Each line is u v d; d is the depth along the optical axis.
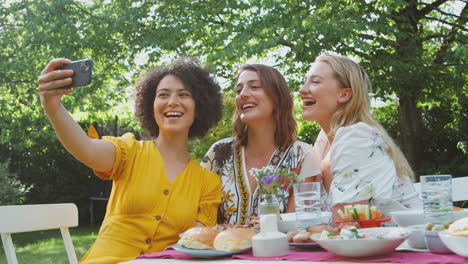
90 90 9.69
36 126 10.91
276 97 2.23
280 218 1.52
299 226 1.45
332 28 7.15
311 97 2.13
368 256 1.10
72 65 1.48
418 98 8.71
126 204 1.84
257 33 8.03
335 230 1.23
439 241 1.10
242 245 1.24
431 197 1.24
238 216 2.15
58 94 1.49
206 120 2.24
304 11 7.75
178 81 2.06
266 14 8.26
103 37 9.66
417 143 9.38
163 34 8.97
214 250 1.25
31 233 9.49
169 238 1.84
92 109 10.58
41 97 1.50
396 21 8.59
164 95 2.03
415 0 8.88
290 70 8.96
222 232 1.28
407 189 1.87
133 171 1.89
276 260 1.15
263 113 2.21
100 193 11.79
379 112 10.74
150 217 1.83
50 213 2.07
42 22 9.73
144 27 9.51
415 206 1.86
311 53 7.50
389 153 1.82
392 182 1.72
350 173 1.72
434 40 9.96
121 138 2.00
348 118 2.05
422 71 8.02
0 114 10.73
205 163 2.35
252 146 2.28
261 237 1.20
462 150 10.04
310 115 2.13
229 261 1.17
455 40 8.59
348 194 1.69
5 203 8.82
